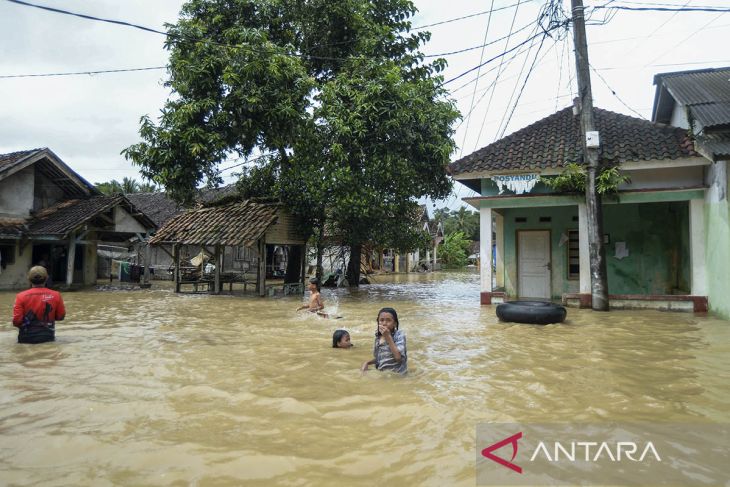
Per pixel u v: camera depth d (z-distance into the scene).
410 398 4.63
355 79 16.53
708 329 8.94
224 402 4.52
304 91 15.38
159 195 34.34
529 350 7.08
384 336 5.54
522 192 13.22
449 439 3.63
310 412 4.22
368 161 16.44
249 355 6.68
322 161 16.69
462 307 13.41
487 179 13.78
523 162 13.36
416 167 17.83
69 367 5.95
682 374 5.57
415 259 42.47
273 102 15.02
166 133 14.70
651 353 6.79
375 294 18.34
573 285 15.34
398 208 17.91
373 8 19.58
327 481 2.96
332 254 25.55
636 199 11.99
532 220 15.83
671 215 14.10
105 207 20.12
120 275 25.92
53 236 18.80
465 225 66.56
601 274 11.92
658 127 13.19
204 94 15.27
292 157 17.89
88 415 4.16
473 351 7.03
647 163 11.81
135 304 14.09
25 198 20.36
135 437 3.65
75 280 22.39
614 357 6.52
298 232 19.08
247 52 14.48
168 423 3.96
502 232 16.20
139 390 4.93
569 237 15.47
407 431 3.79
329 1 17.67
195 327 9.38
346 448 3.46
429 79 18.88
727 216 10.15
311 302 11.45
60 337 8.16
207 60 14.73
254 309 12.71
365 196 16.39
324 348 7.21
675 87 12.12
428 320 10.64
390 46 19.55
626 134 13.21
